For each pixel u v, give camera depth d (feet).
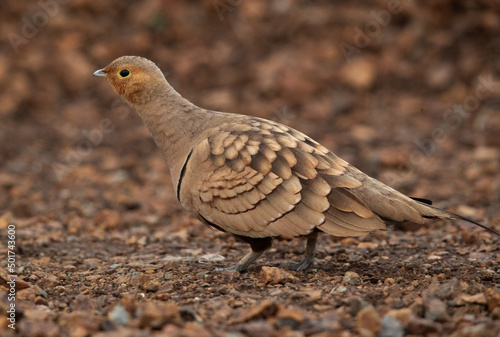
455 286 23.04
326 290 24.54
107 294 25.38
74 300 23.65
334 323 20.44
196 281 26.40
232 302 23.13
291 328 20.48
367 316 20.30
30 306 23.11
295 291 24.30
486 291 23.29
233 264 29.76
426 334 20.03
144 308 21.53
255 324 19.97
